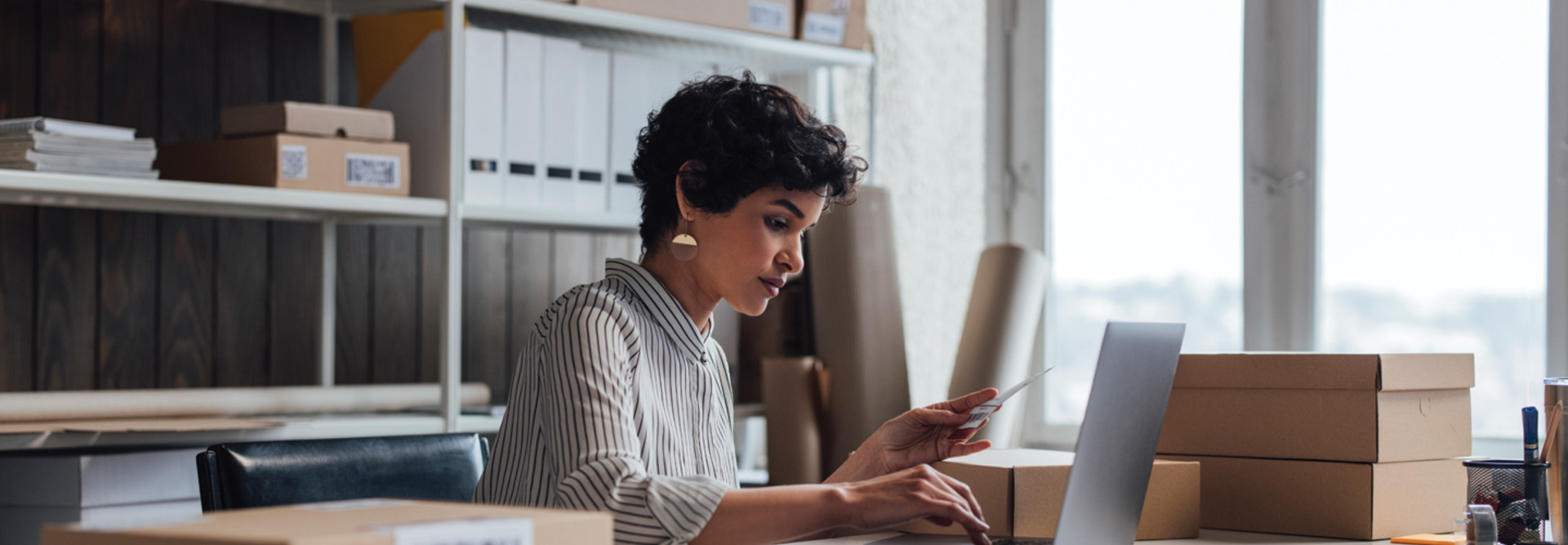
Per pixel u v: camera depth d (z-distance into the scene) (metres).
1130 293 2.91
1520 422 2.40
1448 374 1.60
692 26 2.43
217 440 1.93
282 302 2.46
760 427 3.10
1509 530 1.42
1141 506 1.29
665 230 1.30
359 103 2.35
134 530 0.70
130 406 1.99
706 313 1.34
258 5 2.36
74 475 1.76
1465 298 2.47
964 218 3.07
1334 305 2.62
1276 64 2.68
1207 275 2.79
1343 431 1.54
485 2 2.20
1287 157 2.67
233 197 1.93
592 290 1.22
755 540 1.06
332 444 1.48
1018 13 3.05
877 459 1.41
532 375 1.23
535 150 2.32
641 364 1.23
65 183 1.79
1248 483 1.61
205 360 2.37
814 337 2.63
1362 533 1.51
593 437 1.10
